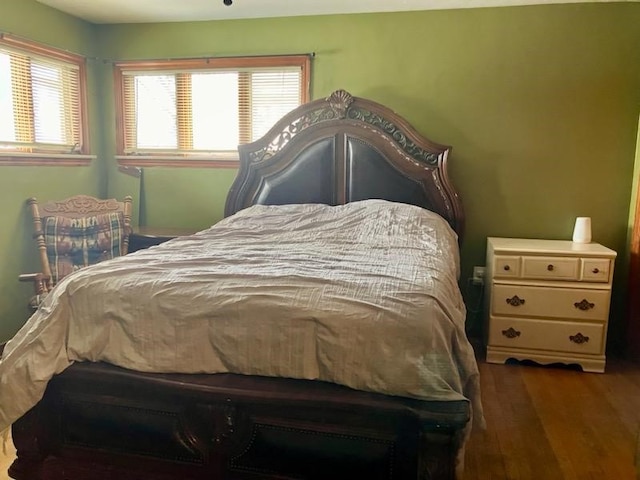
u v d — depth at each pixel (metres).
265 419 1.59
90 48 3.84
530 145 3.36
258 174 3.60
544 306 3.00
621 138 3.23
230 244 2.51
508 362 3.10
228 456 1.64
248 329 1.64
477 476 1.93
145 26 3.80
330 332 1.57
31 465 1.80
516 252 2.99
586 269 2.92
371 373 1.54
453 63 3.40
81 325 1.77
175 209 3.96
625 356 3.22
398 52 3.46
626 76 3.19
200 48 3.75
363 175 3.39
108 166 4.03
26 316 3.32
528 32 3.28
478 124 3.41
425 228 2.77
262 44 3.65
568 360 3.00
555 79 3.28
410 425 1.48
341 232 2.77
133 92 3.92
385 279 1.77
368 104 3.36
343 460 1.55
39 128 3.43
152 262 2.00
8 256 3.18
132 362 1.70
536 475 1.94
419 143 3.31
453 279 2.09
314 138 3.47
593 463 2.02
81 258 3.32
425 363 1.51
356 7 3.37
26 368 1.67
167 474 1.71
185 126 3.88
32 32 3.29
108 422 1.74
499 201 3.45
